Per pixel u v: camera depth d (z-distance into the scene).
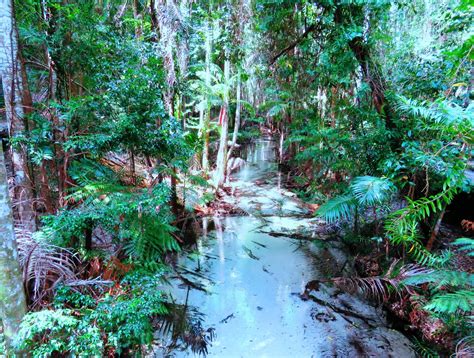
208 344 2.33
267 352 2.28
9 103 2.14
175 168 4.00
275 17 3.94
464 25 2.49
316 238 4.20
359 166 3.43
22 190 2.16
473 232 3.32
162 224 2.65
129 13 4.26
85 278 2.12
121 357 2.01
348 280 3.07
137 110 2.53
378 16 3.08
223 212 5.03
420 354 2.25
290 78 6.11
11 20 2.06
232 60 5.06
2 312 1.44
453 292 2.20
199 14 4.26
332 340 2.41
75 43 2.57
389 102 2.90
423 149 2.46
